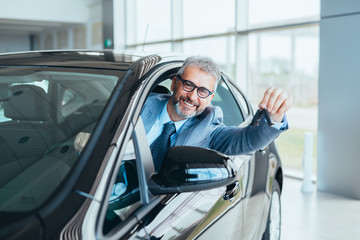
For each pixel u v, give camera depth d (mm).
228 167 1256
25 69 1615
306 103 18406
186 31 8617
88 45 12453
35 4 11500
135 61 1536
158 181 1210
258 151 2303
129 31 10625
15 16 11242
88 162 1117
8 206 1038
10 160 1235
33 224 964
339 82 4789
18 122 1394
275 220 2607
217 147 1762
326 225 3844
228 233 1689
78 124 1290
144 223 1188
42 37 16438
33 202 1048
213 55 8180
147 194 1255
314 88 18359
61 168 1156
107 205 1066
